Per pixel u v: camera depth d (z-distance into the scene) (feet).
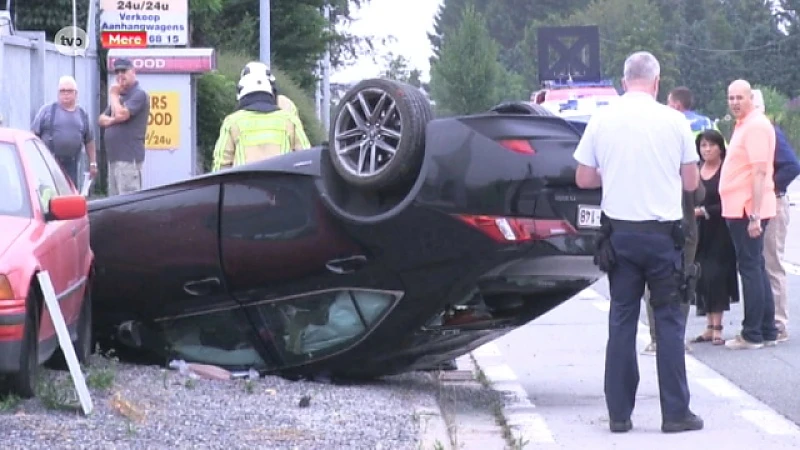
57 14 102.17
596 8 465.47
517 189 37.04
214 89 107.65
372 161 37.83
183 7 93.15
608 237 35.14
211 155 108.78
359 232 38.06
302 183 39.19
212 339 41.78
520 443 33.63
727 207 49.93
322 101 195.62
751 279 50.11
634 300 35.53
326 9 170.30
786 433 35.45
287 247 39.37
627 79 35.40
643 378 44.73
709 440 34.53
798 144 290.35
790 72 442.50
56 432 31.99
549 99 123.24
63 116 66.74
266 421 34.78
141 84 87.30
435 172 36.94
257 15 147.02
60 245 37.22
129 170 72.33
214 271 40.47
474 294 39.55
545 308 41.19
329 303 39.86
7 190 37.55
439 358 41.78
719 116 440.45
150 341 42.47
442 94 341.82
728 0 512.63
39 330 35.37
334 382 41.73
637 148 34.63
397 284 38.45
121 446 31.12
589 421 37.47
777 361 47.73
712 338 52.06
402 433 33.91
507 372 46.37
